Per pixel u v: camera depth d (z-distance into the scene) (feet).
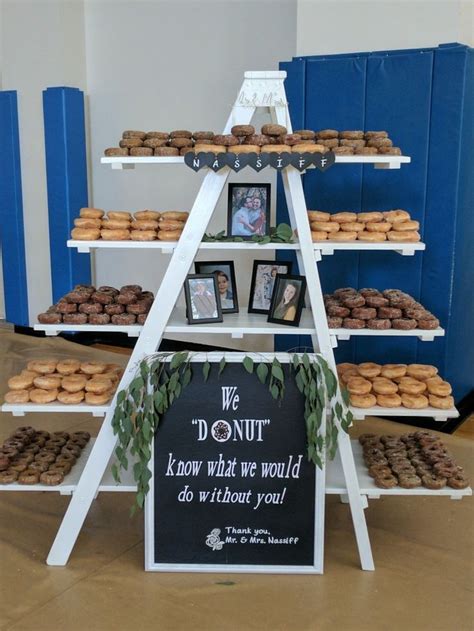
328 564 8.48
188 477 8.18
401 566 8.45
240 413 8.11
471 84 12.13
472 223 13.12
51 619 7.31
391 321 8.61
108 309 8.48
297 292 8.32
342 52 13.73
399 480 8.57
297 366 8.05
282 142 8.13
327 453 8.25
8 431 12.87
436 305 12.55
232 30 17.19
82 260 19.43
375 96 12.52
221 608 7.53
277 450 8.15
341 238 8.44
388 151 8.18
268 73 8.21
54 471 8.71
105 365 9.16
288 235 8.34
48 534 9.21
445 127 12.00
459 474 8.63
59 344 19.70
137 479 8.06
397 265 12.78
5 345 19.63
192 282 8.36
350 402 8.41
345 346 13.47
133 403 8.21
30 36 19.21
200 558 8.29
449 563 8.52
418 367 9.14
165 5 18.04
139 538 9.11
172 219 8.40
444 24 12.76
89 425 13.28
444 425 13.24
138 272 19.90
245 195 8.66
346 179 12.97
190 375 8.05
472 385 14.78
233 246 8.14
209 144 8.11
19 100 19.70
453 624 7.26
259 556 8.27
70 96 18.43
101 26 19.26
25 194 20.18
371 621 7.31
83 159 19.13
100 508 9.98
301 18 13.96
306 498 8.20
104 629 7.14
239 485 8.19
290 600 7.69
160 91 18.60
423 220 12.45
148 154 8.15
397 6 13.09
